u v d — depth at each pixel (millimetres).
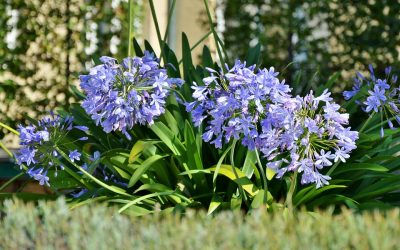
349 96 5980
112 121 5297
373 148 5969
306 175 5004
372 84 6066
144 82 5348
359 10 9156
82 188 6355
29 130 5672
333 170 5742
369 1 9141
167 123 5832
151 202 5785
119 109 5203
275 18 9414
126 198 5828
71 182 6188
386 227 3381
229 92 5129
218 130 5121
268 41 9438
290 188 5145
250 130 5121
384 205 5492
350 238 3314
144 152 5734
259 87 4965
